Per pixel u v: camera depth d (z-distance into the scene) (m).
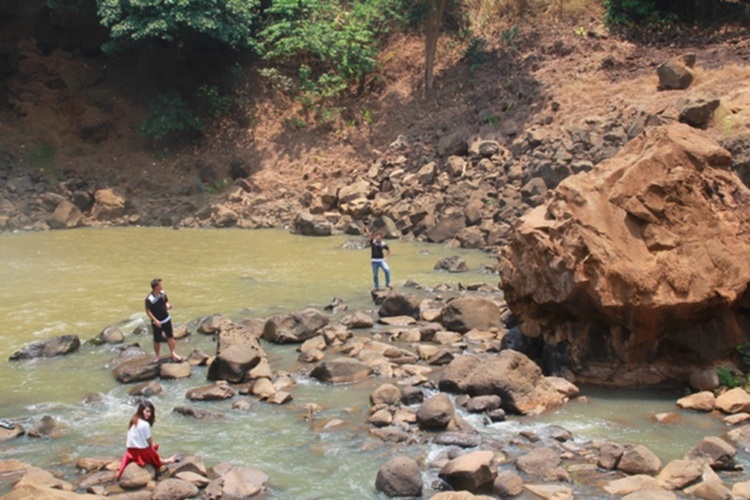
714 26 31.12
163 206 30.17
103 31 35.25
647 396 10.93
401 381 11.28
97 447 9.17
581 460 8.63
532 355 12.37
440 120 31.17
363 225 26.70
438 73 33.94
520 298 12.13
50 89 34.12
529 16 34.28
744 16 31.09
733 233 11.34
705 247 11.12
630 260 10.91
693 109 23.16
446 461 8.55
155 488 7.91
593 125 25.78
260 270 19.92
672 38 30.89
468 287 17.25
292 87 35.12
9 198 29.23
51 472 8.47
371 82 34.94
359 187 28.55
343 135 32.97
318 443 9.23
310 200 29.58
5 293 17.17
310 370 11.95
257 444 9.23
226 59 35.47
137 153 33.06
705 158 11.75
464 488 7.91
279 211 29.33
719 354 11.27
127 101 34.69
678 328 11.23
